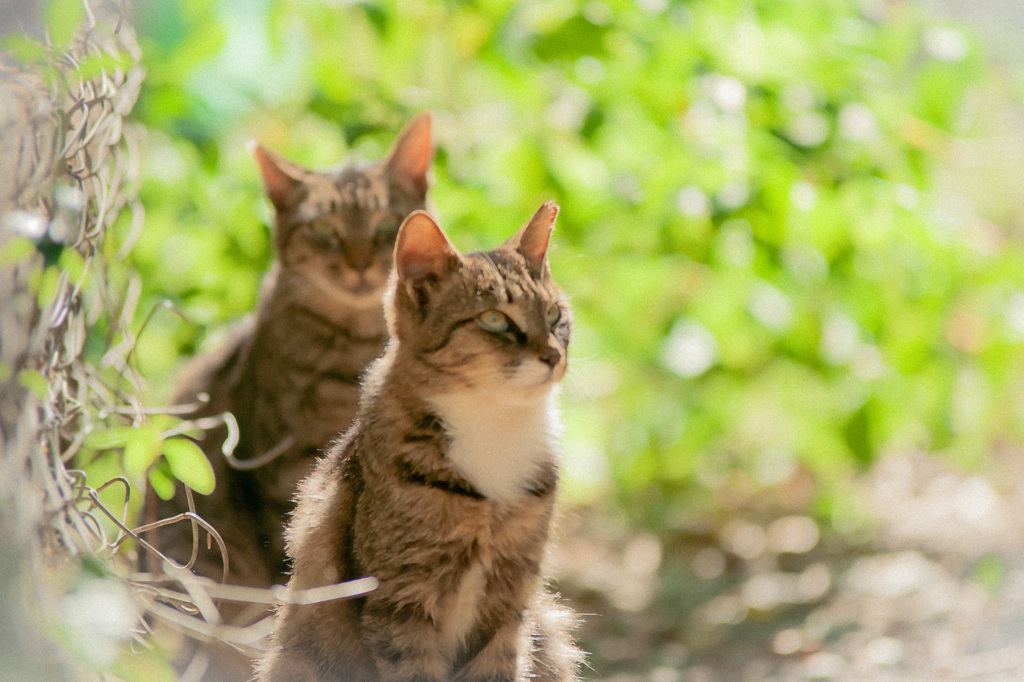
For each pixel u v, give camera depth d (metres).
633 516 8.60
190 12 5.68
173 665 4.35
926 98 5.75
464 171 6.28
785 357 6.30
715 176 5.55
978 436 7.13
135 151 4.29
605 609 6.73
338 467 3.71
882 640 5.86
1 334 2.72
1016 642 5.53
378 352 4.93
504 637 3.60
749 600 6.79
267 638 3.86
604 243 6.39
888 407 6.33
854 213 5.74
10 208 2.84
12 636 2.51
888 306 6.16
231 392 4.96
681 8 5.84
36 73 3.13
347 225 4.96
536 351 3.65
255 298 6.12
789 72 5.77
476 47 6.29
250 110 6.21
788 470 8.56
